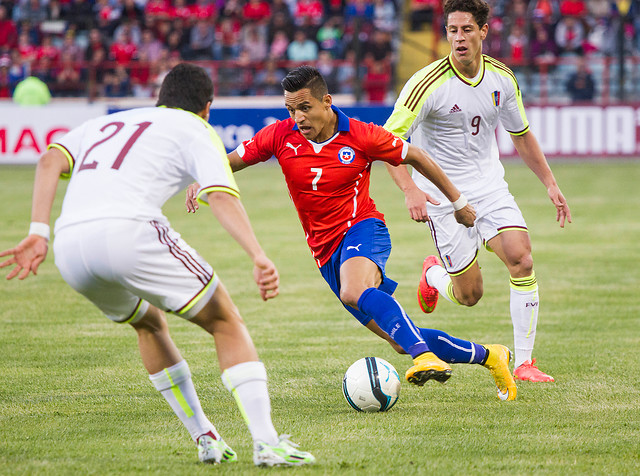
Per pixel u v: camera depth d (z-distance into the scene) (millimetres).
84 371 20594
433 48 87375
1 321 26578
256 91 79938
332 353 22547
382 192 61969
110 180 12930
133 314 13703
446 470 13312
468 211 17484
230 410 17312
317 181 17250
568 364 21281
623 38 79375
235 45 82250
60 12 86062
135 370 20703
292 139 17281
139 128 13328
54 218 50219
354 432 15609
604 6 86188
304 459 13234
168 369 13906
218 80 80188
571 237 43500
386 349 23062
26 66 80375
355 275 16734
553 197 20953
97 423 16297
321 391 18859
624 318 26953
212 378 19938
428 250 40062
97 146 13359
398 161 17016
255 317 27375
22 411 17172
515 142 21453
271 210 53312
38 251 12703
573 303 29281
